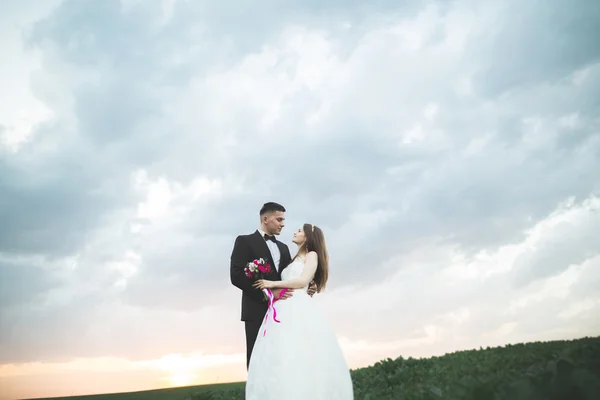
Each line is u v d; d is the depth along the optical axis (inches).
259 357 230.1
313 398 214.1
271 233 286.8
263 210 285.7
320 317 236.4
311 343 225.0
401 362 368.8
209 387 528.1
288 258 287.9
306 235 259.1
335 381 221.8
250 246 275.9
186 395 464.4
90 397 586.2
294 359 220.2
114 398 549.0
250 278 259.4
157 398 511.8
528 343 362.3
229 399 407.2
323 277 257.3
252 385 227.5
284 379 217.2
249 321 266.2
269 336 231.1
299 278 243.1
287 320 231.0
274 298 241.0
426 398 217.8
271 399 216.8
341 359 230.5
